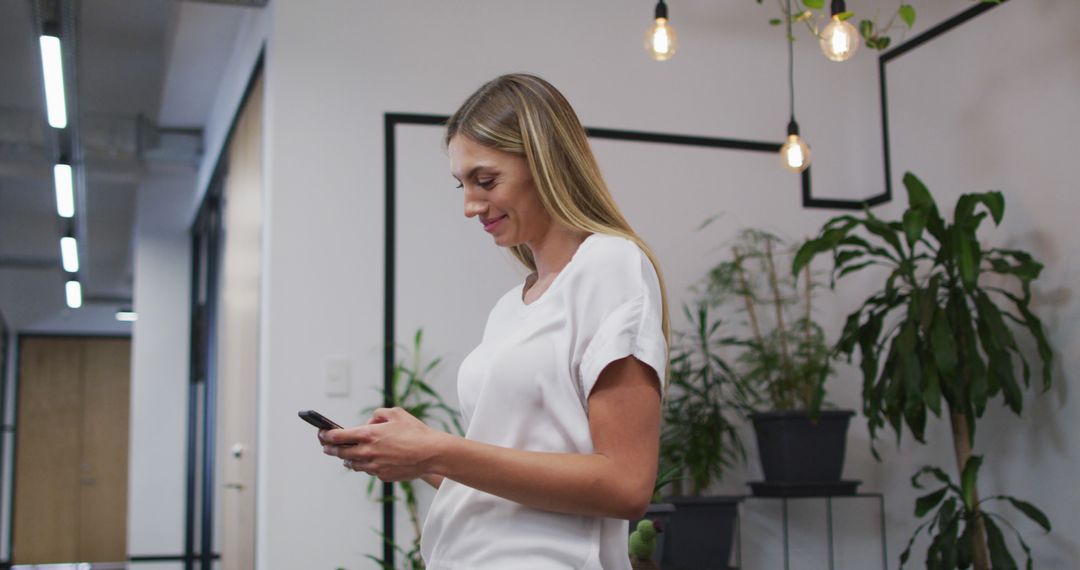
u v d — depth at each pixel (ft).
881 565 12.89
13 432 36.24
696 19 13.24
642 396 3.43
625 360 3.44
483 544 3.59
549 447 3.60
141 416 22.72
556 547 3.49
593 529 3.55
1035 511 10.18
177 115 18.69
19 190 24.76
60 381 37.01
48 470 36.40
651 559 6.53
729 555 11.21
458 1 12.34
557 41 12.64
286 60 11.70
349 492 11.21
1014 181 11.37
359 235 11.65
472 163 3.81
